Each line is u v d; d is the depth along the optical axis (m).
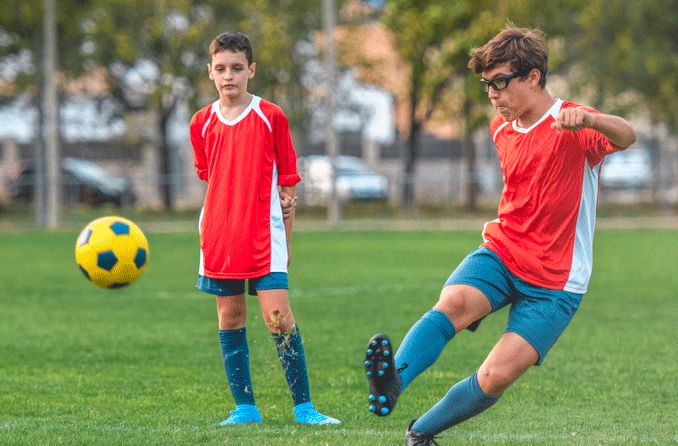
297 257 22.92
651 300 15.30
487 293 5.76
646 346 11.03
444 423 5.80
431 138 60.66
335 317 13.30
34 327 12.59
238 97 6.77
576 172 5.77
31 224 35.62
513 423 7.17
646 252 24.44
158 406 7.82
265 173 6.79
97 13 39.38
